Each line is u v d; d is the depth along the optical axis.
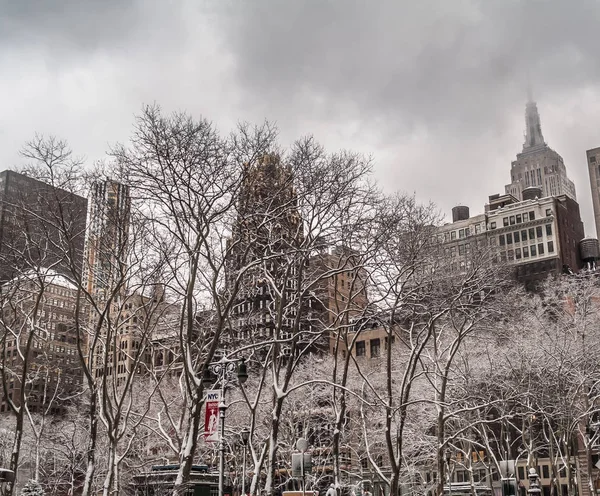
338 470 38.03
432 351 52.75
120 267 35.81
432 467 64.44
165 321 46.31
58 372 53.91
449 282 43.34
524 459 82.25
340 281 64.94
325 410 63.09
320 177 36.38
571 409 48.06
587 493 67.19
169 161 32.62
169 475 39.25
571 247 139.75
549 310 67.25
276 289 37.31
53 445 56.41
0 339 43.34
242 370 33.44
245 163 34.72
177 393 57.41
